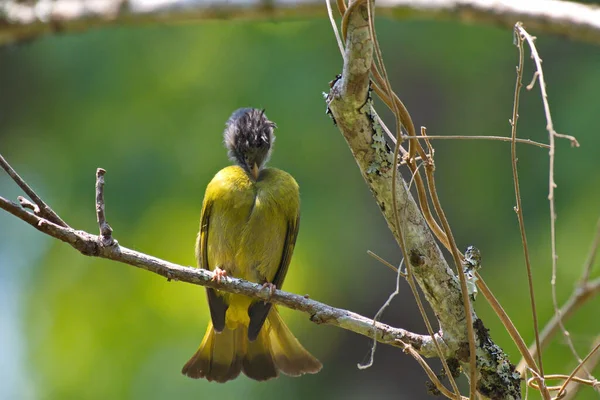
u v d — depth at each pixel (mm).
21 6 10383
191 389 13281
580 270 12250
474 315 5777
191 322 13727
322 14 9508
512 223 13297
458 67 14195
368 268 13578
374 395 13531
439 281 5707
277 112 13203
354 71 5258
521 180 13492
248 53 13766
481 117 14133
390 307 13578
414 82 14336
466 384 11680
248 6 9641
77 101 13938
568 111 13414
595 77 13508
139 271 13945
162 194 13391
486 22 8828
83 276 14203
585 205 12594
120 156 13562
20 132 14289
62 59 13852
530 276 5336
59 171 13984
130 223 13352
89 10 10156
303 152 13203
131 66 13898
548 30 8625
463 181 13898
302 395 13555
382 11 9227
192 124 13625
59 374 13719
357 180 13484
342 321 6105
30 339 14125
